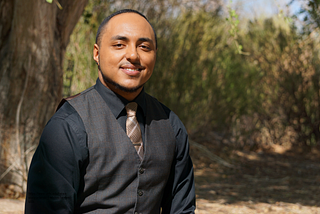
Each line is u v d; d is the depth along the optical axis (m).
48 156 1.08
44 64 3.82
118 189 1.12
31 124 3.84
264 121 9.27
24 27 3.68
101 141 1.12
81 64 6.14
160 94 7.12
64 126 1.10
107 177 1.11
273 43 8.91
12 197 3.79
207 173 6.51
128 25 1.16
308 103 9.09
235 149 8.20
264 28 8.99
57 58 3.99
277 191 5.38
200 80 7.43
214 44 7.38
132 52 1.14
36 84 3.82
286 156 8.46
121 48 1.16
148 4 6.94
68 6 3.97
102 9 6.29
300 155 8.61
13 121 3.79
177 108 7.23
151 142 1.21
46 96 3.89
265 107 9.12
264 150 8.97
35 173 1.09
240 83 7.77
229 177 6.32
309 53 8.98
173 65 7.20
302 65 8.90
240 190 5.39
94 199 1.11
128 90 1.16
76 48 6.11
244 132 8.49
